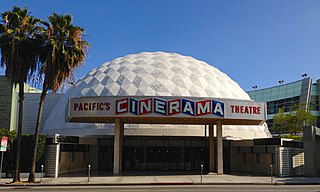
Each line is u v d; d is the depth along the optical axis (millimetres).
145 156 35406
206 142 36219
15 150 27109
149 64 40219
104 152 35656
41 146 27422
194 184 21891
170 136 35000
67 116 27391
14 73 22047
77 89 40000
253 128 39438
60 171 29031
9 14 21969
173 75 38344
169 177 26312
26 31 22094
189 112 26516
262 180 24297
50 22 22438
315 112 77875
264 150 31906
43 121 46750
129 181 23125
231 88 41156
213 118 27219
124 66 40031
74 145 32125
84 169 34312
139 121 31656
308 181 23750
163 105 26391
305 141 29797
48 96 47500
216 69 44719
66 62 22266
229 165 36281
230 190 17547
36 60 22609
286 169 29547
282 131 56188
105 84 37938
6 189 18531
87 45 23156
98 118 28297
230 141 36625
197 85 37938
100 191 16969
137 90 36094
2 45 21828
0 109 42562
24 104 47031
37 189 18453
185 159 35688
